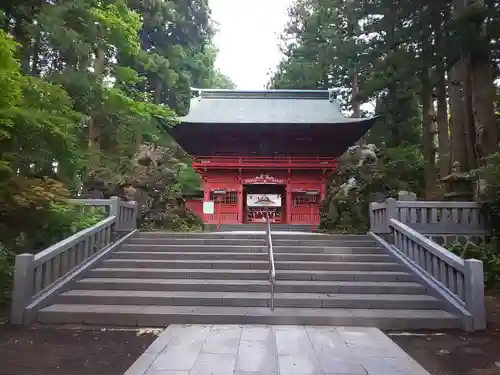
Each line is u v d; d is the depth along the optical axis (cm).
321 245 1048
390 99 2811
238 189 2638
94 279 828
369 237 1102
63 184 959
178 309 695
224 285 788
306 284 791
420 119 2988
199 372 442
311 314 669
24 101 872
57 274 779
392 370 452
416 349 555
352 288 784
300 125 2488
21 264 675
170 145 3170
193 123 2456
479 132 1526
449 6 1680
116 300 731
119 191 1469
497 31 1436
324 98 3023
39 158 924
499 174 1019
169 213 1469
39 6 1198
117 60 2480
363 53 2334
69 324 661
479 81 1560
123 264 905
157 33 3228
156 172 1570
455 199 1354
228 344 545
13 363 487
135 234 1105
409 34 1894
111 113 1432
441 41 1659
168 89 3288
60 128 939
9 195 805
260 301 728
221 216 2620
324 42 3122
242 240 1049
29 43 1219
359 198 1430
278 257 948
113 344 566
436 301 724
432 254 809
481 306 654
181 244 1052
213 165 2602
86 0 1205
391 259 940
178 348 527
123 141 2419
